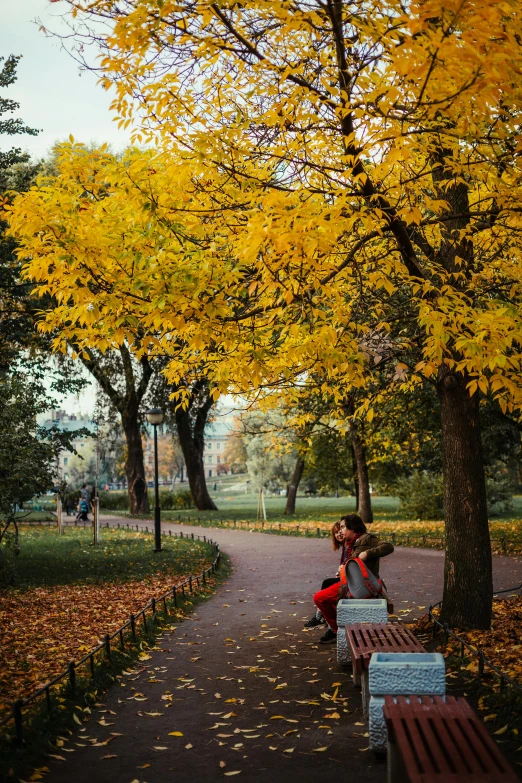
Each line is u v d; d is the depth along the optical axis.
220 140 6.77
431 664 5.26
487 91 5.50
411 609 12.08
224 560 20.23
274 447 28.42
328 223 6.09
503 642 8.51
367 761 5.41
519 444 23.27
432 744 3.90
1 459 14.57
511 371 7.16
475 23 4.90
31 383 16.34
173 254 6.73
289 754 5.63
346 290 9.30
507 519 33.88
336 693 7.20
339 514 42.31
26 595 14.25
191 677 8.16
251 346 7.71
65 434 18.53
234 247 7.42
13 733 5.96
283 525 33.69
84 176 7.59
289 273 6.77
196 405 48.06
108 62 6.46
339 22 6.15
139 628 10.66
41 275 7.02
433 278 8.84
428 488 34.97
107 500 60.22
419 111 6.81
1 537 15.48
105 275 7.01
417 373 9.44
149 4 5.85
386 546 8.69
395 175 8.39
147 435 48.44
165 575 17.27
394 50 5.59
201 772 5.31
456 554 9.42
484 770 3.60
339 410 11.63
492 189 7.79
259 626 11.20
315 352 7.11
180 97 7.00
